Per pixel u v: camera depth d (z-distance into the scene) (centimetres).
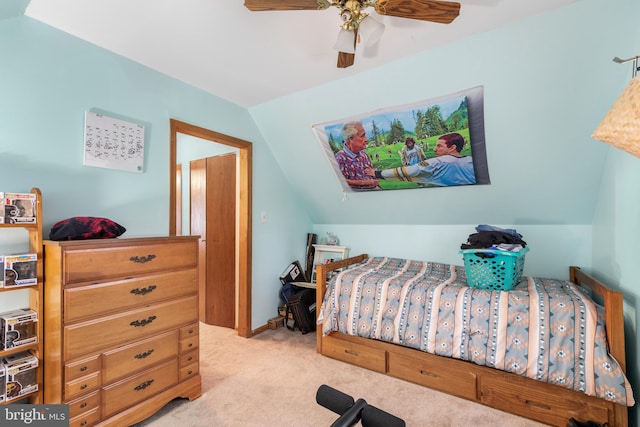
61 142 185
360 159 295
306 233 412
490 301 205
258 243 334
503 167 247
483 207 289
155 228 235
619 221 198
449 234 325
